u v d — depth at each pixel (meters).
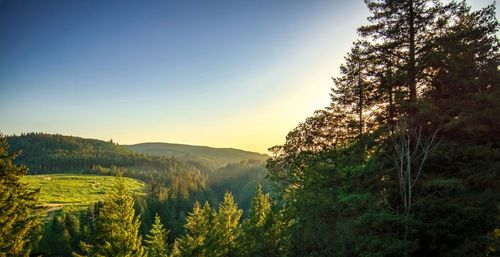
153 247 39.38
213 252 32.53
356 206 15.08
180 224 89.38
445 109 16.05
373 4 20.03
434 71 17.50
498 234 12.45
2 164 21.05
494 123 15.24
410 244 12.62
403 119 15.44
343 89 22.53
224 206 41.06
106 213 28.55
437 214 13.80
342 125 22.52
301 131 23.45
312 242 15.07
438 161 15.55
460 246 12.98
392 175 16.11
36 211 24.81
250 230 30.02
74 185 160.00
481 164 14.66
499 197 13.03
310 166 21.27
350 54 21.45
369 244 12.98
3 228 18.89
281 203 27.39
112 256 26.77
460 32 16.88
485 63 17.73
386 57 19.91
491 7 17.30
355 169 17.42
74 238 55.84
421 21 18.47
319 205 16.86
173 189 128.62
